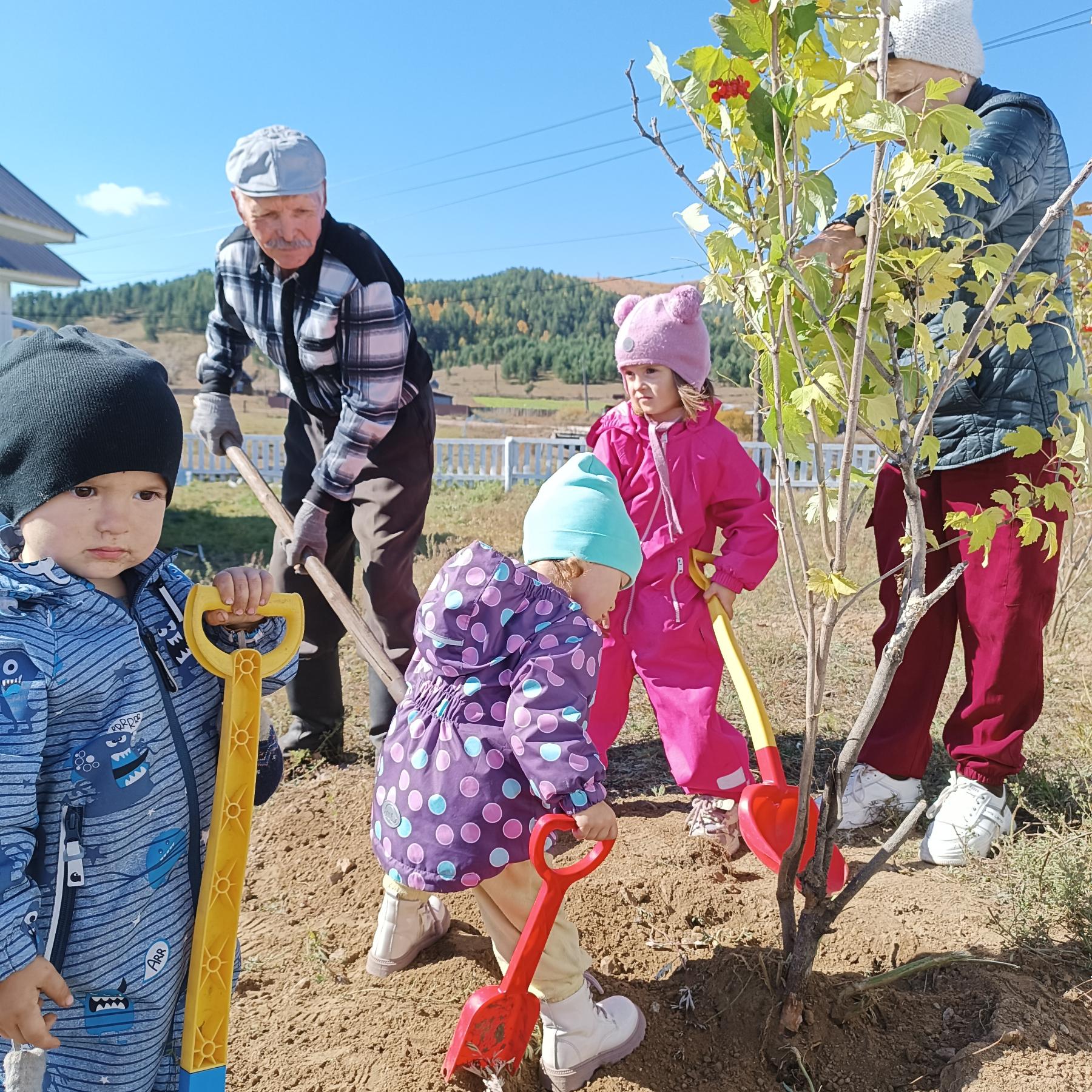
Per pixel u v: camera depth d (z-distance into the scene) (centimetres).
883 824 316
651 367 293
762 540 293
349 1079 209
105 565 152
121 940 148
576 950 211
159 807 154
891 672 195
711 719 294
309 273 315
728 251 187
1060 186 270
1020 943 240
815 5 170
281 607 166
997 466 275
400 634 365
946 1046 213
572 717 190
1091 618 553
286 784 369
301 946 266
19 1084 148
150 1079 156
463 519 1177
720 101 174
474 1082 205
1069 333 234
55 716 143
